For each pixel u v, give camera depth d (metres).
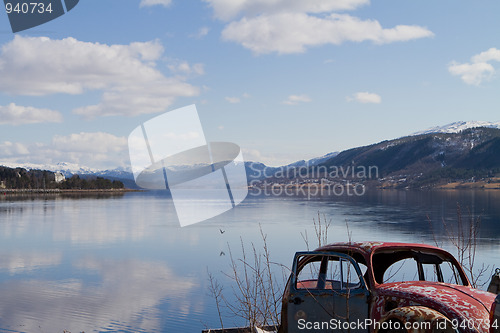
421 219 78.25
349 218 81.00
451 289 5.25
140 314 20.81
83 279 30.55
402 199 173.00
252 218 83.62
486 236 53.75
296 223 72.06
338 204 137.50
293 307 6.08
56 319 20.58
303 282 6.33
